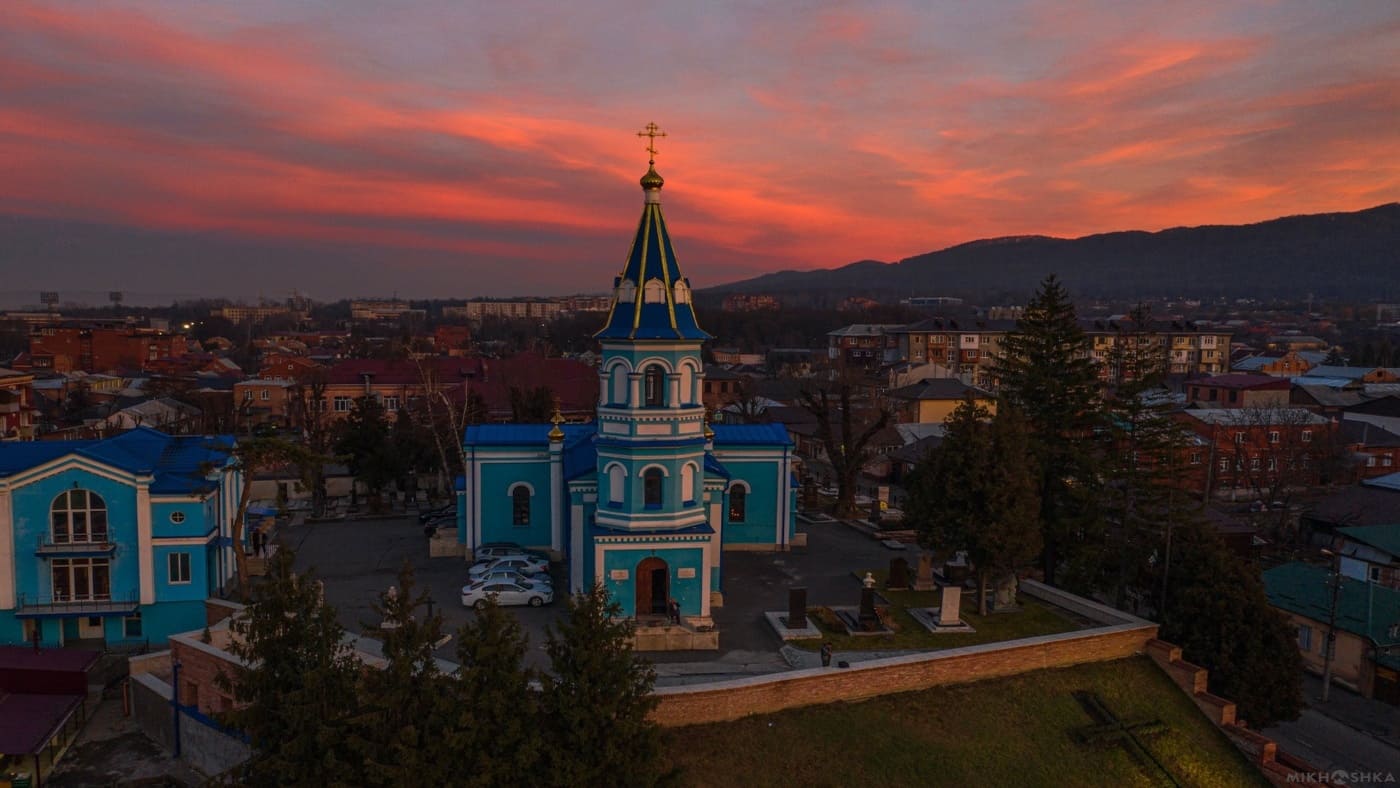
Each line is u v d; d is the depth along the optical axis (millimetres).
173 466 42188
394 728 22422
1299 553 61938
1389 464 82438
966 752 31172
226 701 32562
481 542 47781
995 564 38844
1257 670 35344
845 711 31938
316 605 24578
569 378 101688
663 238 37438
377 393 101812
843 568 47781
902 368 130125
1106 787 30891
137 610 40125
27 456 41594
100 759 33750
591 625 23938
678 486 37312
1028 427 43469
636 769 23453
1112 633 37312
